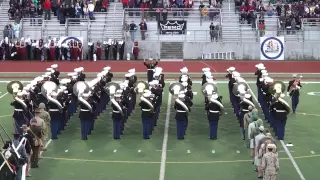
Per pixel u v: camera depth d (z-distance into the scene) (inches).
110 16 2947.8
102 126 1582.2
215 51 2844.5
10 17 2955.2
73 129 1549.0
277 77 2444.6
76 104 1720.0
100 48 2795.3
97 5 2955.2
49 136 1471.5
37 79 1615.4
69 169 1216.2
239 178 1157.7
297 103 1739.7
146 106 1449.3
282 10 2942.9
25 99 1422.2
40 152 1283.2
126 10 2925.7
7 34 2851.9
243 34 2874.0
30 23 2925.7
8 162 1008.9
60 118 1478.8
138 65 2674.7
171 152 1342.3
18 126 1395.2
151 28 2888.8
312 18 2883.9
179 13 2918.3
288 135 1494.8
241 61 2792.8
